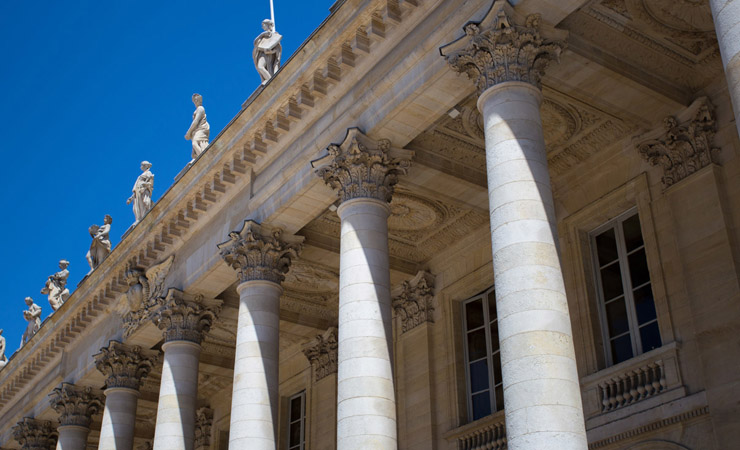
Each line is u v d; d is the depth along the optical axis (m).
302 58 26.06
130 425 35.75
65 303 41.34
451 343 30.77
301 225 28.38
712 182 22.77
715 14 13.48
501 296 17.52
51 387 44.22
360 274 22.55
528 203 18.06
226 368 41.12
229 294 33.66
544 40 20.45
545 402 16.08
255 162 29.34
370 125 24.08
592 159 26.53
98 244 43.44
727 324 21.41
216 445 43.69
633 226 25.75
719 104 23.38
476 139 26.06
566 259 26.77
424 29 22.81
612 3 21.16
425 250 32.12
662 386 22.73
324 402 36.09
